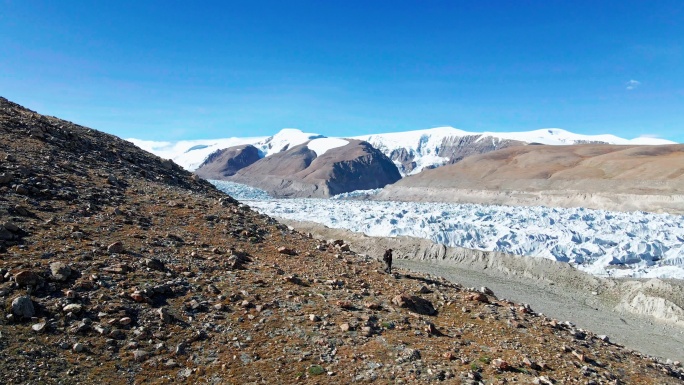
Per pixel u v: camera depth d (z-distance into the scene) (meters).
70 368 10.98
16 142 26.39
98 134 37.84
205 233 22.89
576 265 53.66
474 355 14.96
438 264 53.41
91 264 15.70
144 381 11.27
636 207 127.12
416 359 13.98
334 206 127.06
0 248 14.91
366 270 23.67
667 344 30.09
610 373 15.54
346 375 12.59
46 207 19.67
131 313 13.70
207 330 14.01
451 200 189.00
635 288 40.81
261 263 20.72
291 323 15.25
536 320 20.62
